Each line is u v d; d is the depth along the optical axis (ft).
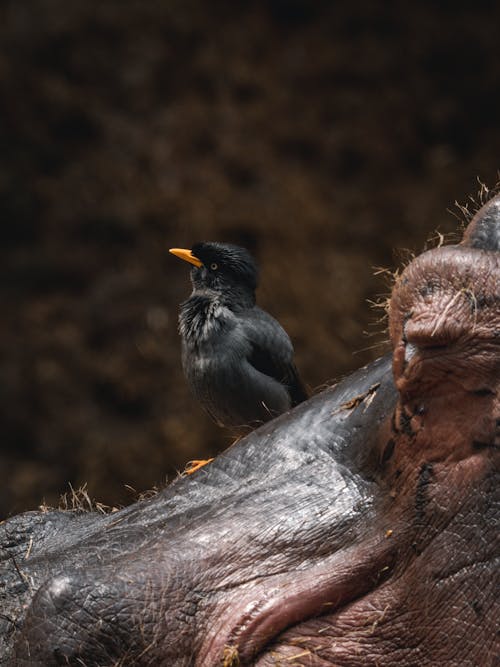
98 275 78.54
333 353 70.59
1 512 64.95
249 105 89.04
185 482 14.60
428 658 11.96
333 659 12.35
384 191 83.15
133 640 12.60
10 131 85.92
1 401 70.03
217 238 79.61
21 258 79.51
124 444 67.77
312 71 91.91
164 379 71.51
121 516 14.61
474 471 11.83
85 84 89.66
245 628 12.48
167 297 76.48
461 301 11.52
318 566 12.76
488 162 85.81
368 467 13.38
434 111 89.51
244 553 13.08
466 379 11.68
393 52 94.02
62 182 83.87
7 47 90.43
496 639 11.57
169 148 85.35
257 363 35.09
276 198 81.92
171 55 92.17
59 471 67.15
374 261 77.51
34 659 12.54
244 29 95.25
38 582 13.82
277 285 74.49
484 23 95.91
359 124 88.33
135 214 81.10
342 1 97.50
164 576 12.94
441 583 11.94
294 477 13.76
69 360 72.95
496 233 12.65
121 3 95.30
